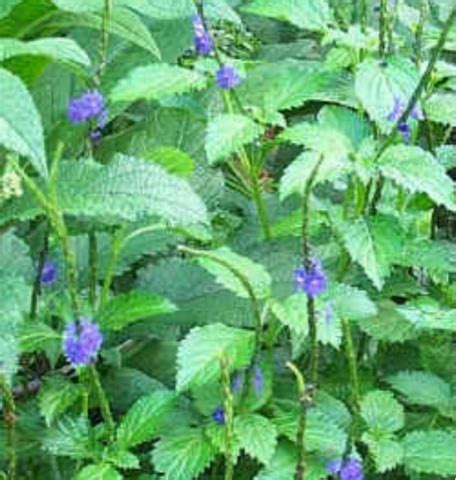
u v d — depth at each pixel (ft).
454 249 2.61
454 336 2.52
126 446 2.06
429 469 2.10
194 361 2.04
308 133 2.23
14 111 1.99
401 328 2.37
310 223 2.35
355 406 2.06
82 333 1.98
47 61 2.72
